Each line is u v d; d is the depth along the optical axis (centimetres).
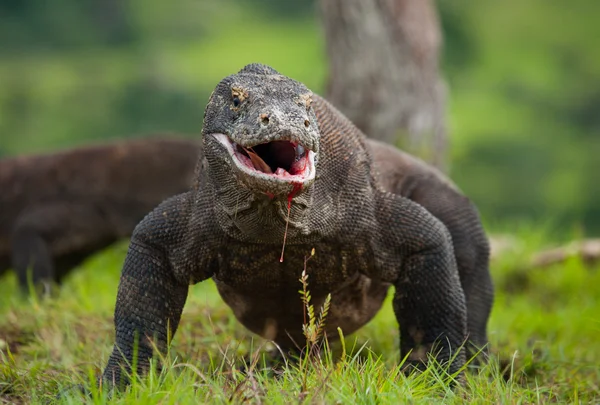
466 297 1315
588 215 5444
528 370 1319
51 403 1042
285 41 6106
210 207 1092
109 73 5825
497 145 5466
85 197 2070
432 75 2192
